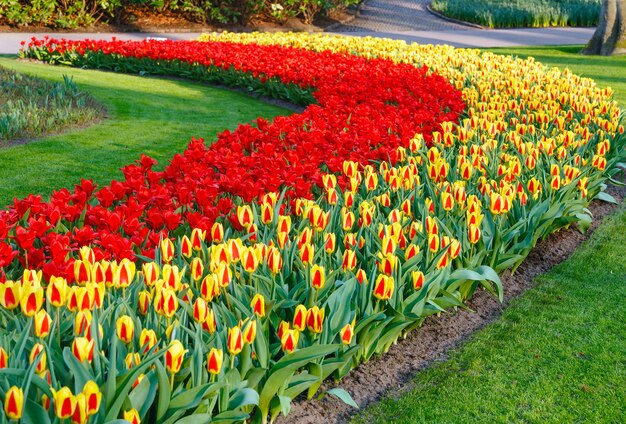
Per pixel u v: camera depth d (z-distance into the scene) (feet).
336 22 90.89
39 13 75.15
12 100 35.24
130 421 8.50
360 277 12.83
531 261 19.44
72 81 39.78
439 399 12.92
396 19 95.86
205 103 40.83
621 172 27.30
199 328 10.12
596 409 12.69
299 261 13.42
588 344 14.93
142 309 10.89
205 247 13.23
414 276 13.15
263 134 23.61
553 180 18.52
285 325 10.80
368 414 12.48
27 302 9.62
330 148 21.79
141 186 16.48
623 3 61.87
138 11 83.61
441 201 17.06
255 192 16.40
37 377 8.52
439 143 23.31
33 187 24.95
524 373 13.82
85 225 15.03
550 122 27.58
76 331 9.79
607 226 22.22
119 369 9.87
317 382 12.35
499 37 77.97
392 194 18.38
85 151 29.84
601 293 17.42
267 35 58.49
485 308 16.72
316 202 17.34
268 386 11.05
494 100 29.99
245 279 12.93
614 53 62.44
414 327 15.01
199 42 51.62
